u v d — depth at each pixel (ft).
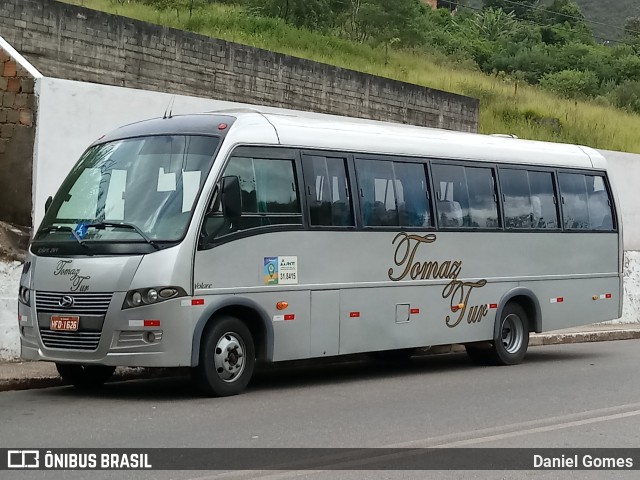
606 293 54.54
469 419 32.71
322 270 39.63
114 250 34.63
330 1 138.31
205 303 35.12
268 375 44.73
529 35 229.25
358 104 85.20
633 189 80.38
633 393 39.34
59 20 66.08
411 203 44.01
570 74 173.27
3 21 63.10
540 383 42.24
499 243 48.29
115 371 40.83
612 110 144.77
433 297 44.70
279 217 38.09
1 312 41.86
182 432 29.43
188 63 73.56
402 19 145.28
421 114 90.74
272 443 27.99
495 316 48.11
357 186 41.50
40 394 36.94
